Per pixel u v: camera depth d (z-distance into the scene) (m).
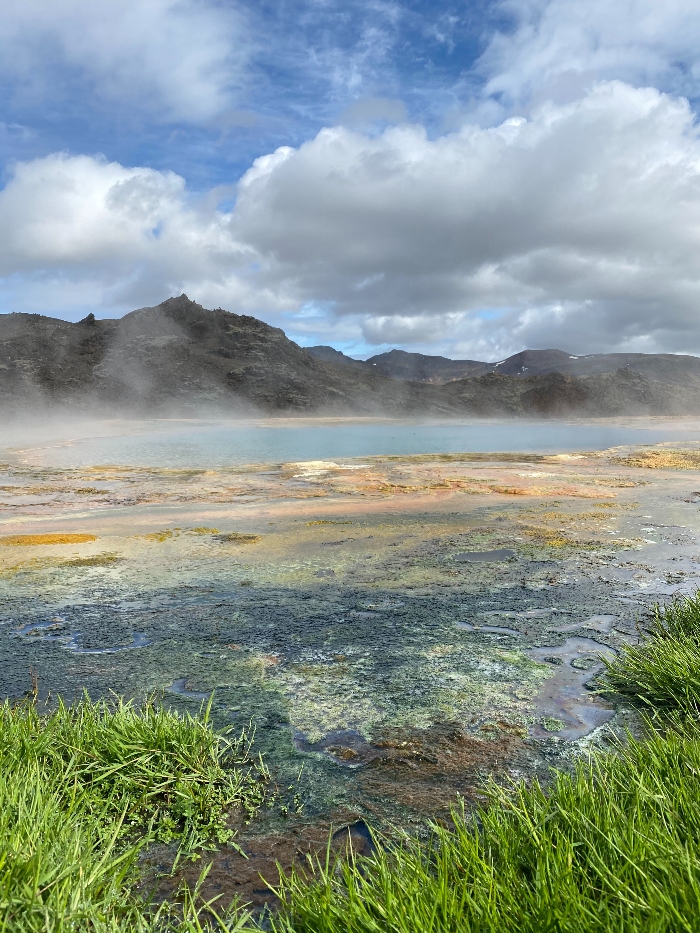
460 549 8.24
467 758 3.39
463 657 4.77
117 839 2.72
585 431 41.16
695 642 4.43
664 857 1.83
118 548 8.52
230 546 8.59
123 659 4.80
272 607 6.00
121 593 6.49
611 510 11.08
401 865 2.05
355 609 5.92
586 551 8.06
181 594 6.44
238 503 12.31
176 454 25.03
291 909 2.04
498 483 14.45
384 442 32.34
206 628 5.45
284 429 44.25
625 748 3.31
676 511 10.95
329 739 3.62
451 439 34.50
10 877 1.90
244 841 2.76
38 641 5.18
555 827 2.11
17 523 10.42
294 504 12.08
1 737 3.00
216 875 2.55
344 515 10.84
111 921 1.95
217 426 47.25
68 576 7.12
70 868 2.07
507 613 5.75
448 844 2.11
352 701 4.08
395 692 4.20
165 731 3.23
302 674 4.50
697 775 2.38
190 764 3.16
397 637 5.20
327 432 41.34
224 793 3.07
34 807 2.41
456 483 14.37
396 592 6.43
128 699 4.13
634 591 6.35
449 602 6.09
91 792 2.84
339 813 2.94
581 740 3.55
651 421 51.91
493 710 3.94
